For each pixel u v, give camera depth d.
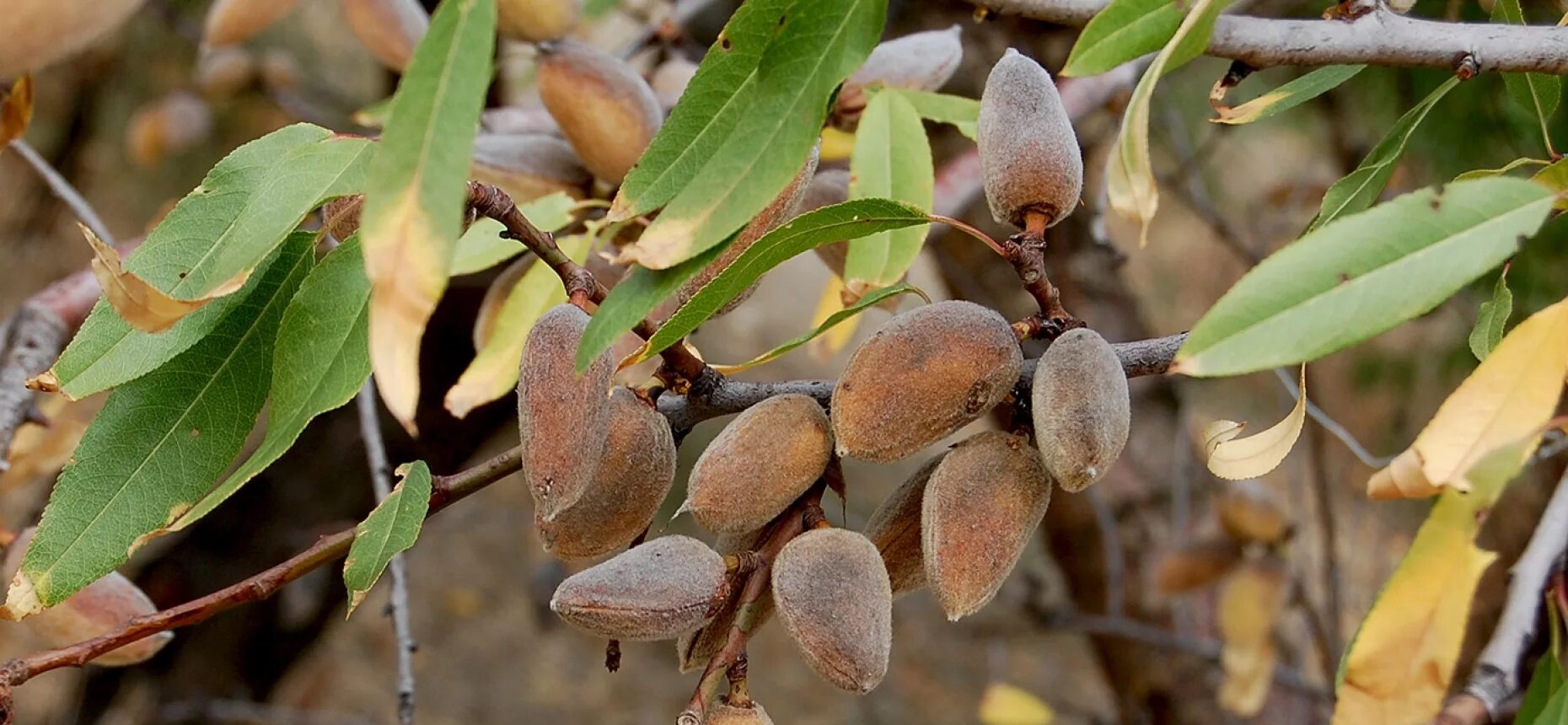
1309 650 1.62
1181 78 1.50
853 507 1.83
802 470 0.58
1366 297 0.52
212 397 0.63
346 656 2.39
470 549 2.61
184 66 1.70
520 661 2.45
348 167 0.60
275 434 0.61
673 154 0.58
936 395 0.57
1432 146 1.19
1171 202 1.98
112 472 0.62
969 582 0.57
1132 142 0.56
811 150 0.60
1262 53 0.62
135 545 0.62
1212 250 2.02
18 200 1.76
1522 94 0.69
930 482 0.58
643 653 2.56
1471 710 0.60
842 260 0.76
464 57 0.51
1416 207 0.53
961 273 1.28
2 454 0.79
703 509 0.58
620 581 0.56
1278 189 1.44
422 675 2.37
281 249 0.63
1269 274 0.52
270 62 1.44
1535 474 1.29
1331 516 1.33
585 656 2.51
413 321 0.50
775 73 0.57
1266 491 1.19
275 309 0.63
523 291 0.74
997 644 1.75
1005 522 0.57
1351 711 0.53
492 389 0.73
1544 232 1.12
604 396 0.57
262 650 1.56
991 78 0.61
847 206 0.58
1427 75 1.14
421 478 0.63
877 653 0.56
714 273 0.60
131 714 1.69
